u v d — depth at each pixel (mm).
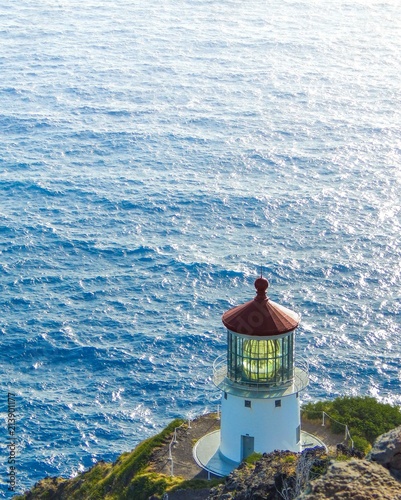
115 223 149500
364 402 48281
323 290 119750
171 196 165375
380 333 105000
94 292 117812
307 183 177875
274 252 135875
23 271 125500
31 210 156250
